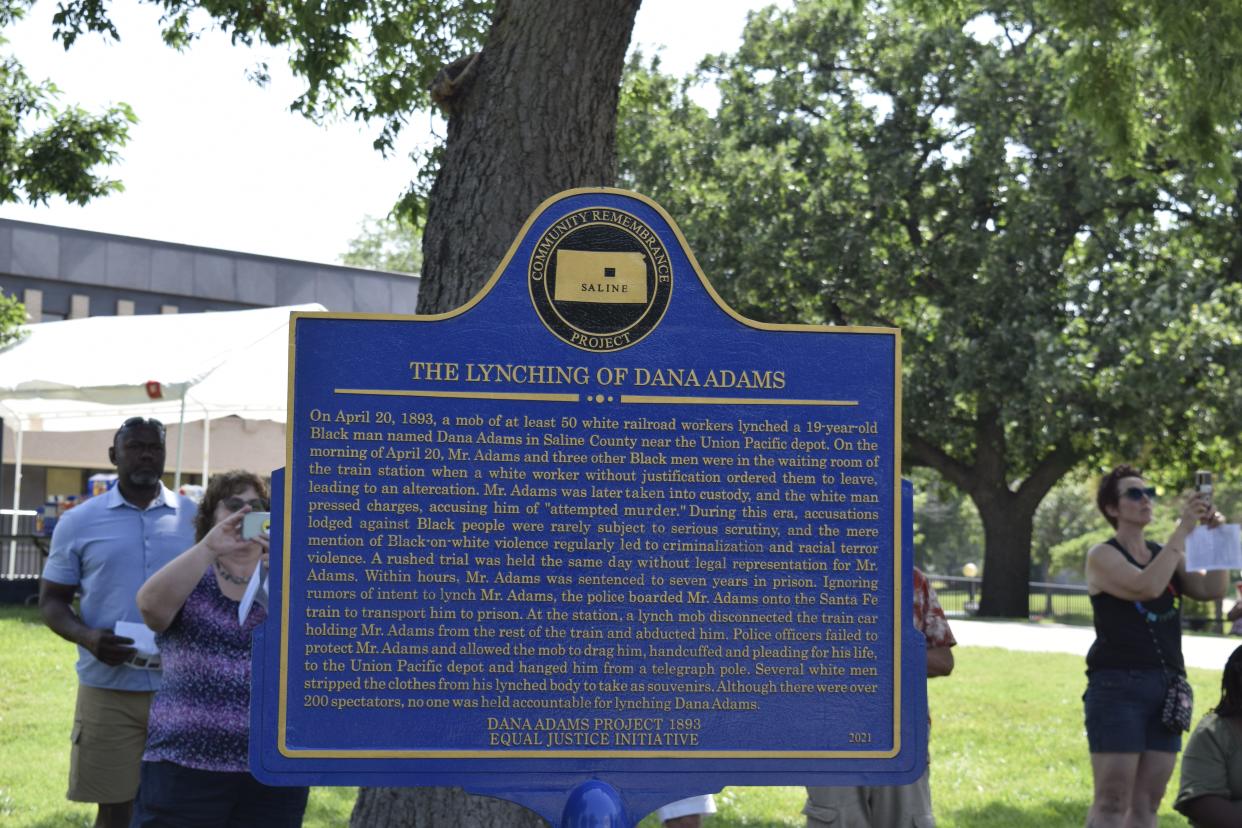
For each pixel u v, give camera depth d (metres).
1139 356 24.30
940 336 26.12
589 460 4.14
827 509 4.18
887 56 28.62
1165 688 5.98
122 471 5.82
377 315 4.10
